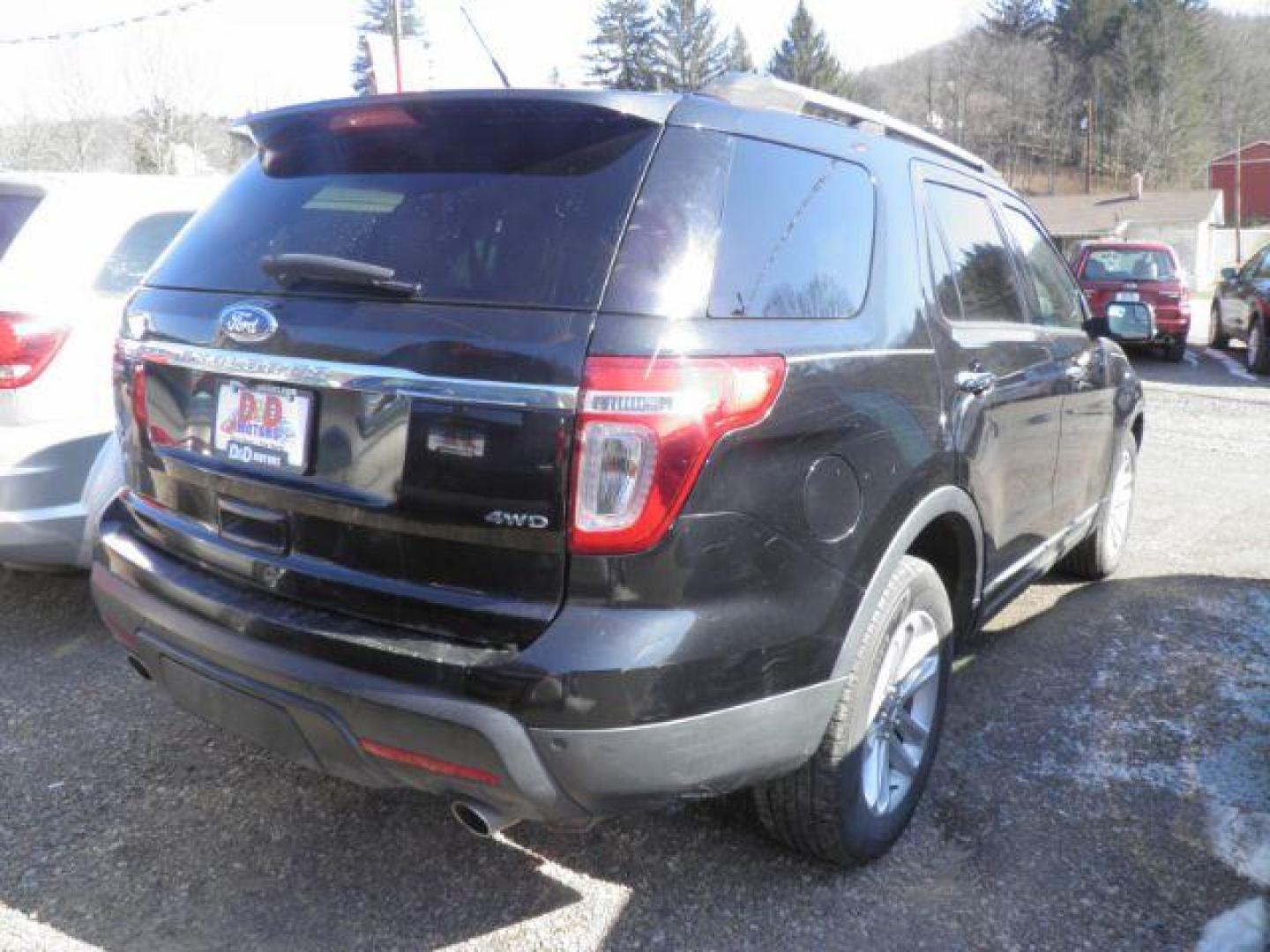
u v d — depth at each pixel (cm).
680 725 209
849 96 7281
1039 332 374
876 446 253
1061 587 503
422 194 239
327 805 306
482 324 211
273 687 226
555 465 202
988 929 254
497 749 203
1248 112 8231
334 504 226
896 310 277
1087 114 6606
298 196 261
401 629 219
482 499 207
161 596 256
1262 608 471
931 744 298
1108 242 1534
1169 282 1455
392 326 219
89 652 409
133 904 260
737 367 215
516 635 208
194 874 273
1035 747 343
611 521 202
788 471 226
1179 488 716
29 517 385
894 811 280
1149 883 272
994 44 9288
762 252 237
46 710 361
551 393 202
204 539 256
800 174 257
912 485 266
